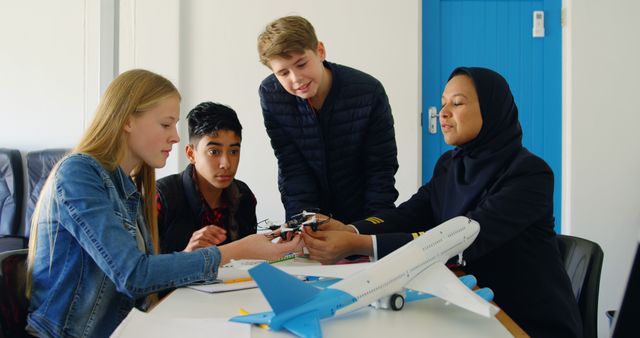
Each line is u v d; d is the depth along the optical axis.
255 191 2.99
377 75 2.98
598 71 2.98
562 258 1.47
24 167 3.06
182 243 1.70
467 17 3.03
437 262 1.00
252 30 2.96
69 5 3.09
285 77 1.57
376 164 1.85
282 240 1.27
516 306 1.28
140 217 1.35
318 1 2.97
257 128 2.98
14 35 3.10
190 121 1.75
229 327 0.81
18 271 1.11
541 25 3.02
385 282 0.90
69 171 1.13
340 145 1.81
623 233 3.00
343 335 0.79
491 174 1.37
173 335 0.78
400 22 2.97
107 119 1.23
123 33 2.88
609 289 3.00
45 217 1.14
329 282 1.05
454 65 3.04
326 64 1.77
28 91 3.11
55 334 1.11
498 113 1.39
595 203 3.00
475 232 1.12
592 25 2.98
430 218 1.64
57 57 3.10
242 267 1.29
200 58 2.96
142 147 1.26
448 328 0.83
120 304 1.20
